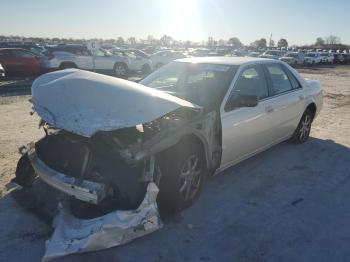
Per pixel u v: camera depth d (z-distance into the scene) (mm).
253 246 3406
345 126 8297
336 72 31281
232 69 4848
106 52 19953
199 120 3900
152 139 3410
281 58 39594
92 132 3014
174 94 4598
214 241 3453
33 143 4113
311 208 4184
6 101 10531
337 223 3875
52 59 17797
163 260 3148
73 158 3439
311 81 6840
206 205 4137
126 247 3293
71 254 3146
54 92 3496
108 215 3074
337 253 3352
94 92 3430
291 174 5172
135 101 3395
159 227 3303
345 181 4996
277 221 3863
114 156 3225
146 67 22375
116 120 3137
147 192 3213
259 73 5242
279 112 5418
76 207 3418
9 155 5504
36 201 3945
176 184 3688
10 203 3969
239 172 5168
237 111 4551
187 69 5180
